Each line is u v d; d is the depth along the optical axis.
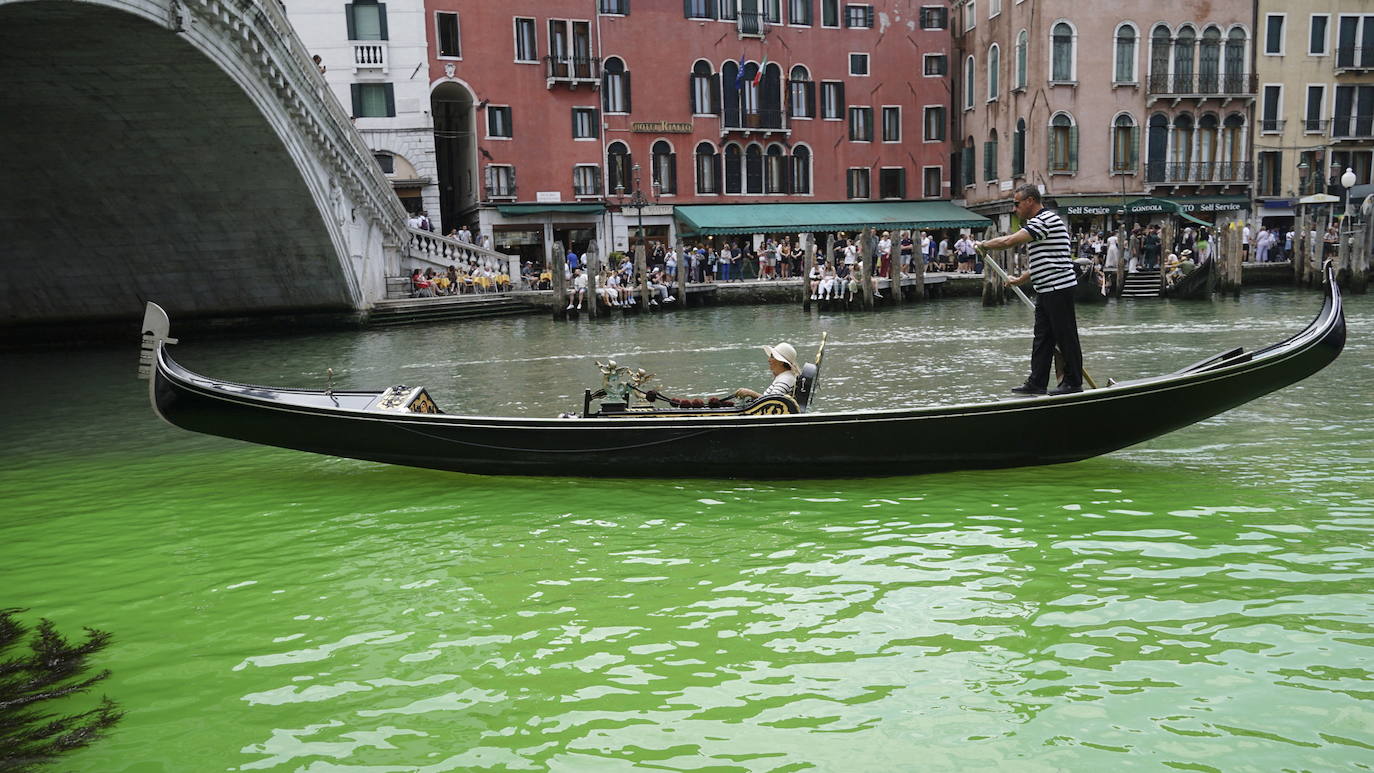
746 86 38.31
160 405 7.36
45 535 6.85
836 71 39.56
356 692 4.30
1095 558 5.59
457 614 5.13
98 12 13.07
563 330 23.47
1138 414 7.04
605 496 7.19
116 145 19.33
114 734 4.00
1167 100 37.16
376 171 26.41
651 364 15.91
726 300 30.75
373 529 6.66
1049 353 7.52
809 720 3.94
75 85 16.53
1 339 26.61
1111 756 3.62
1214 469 7.43
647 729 3.91
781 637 4.71
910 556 5.73
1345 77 38.06
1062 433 7.13
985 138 40.44
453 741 3.87
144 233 23.16
